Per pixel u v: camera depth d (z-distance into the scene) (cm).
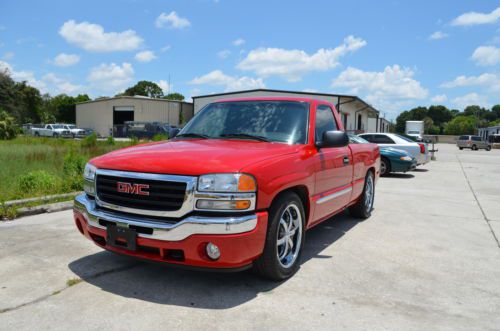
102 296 315
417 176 1302
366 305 309
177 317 282
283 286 342
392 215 651
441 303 317
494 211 703
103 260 397
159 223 298
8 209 575
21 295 315
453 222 609
